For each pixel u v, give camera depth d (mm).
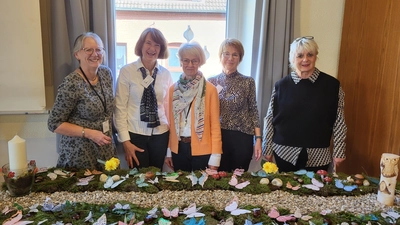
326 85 1903
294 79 1956
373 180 1586
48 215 1229
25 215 1233
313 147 1939
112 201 1372
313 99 1898
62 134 1712
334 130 1978
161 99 2047
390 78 2002
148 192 1452
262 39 2287
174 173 1625
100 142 1724
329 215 1255
